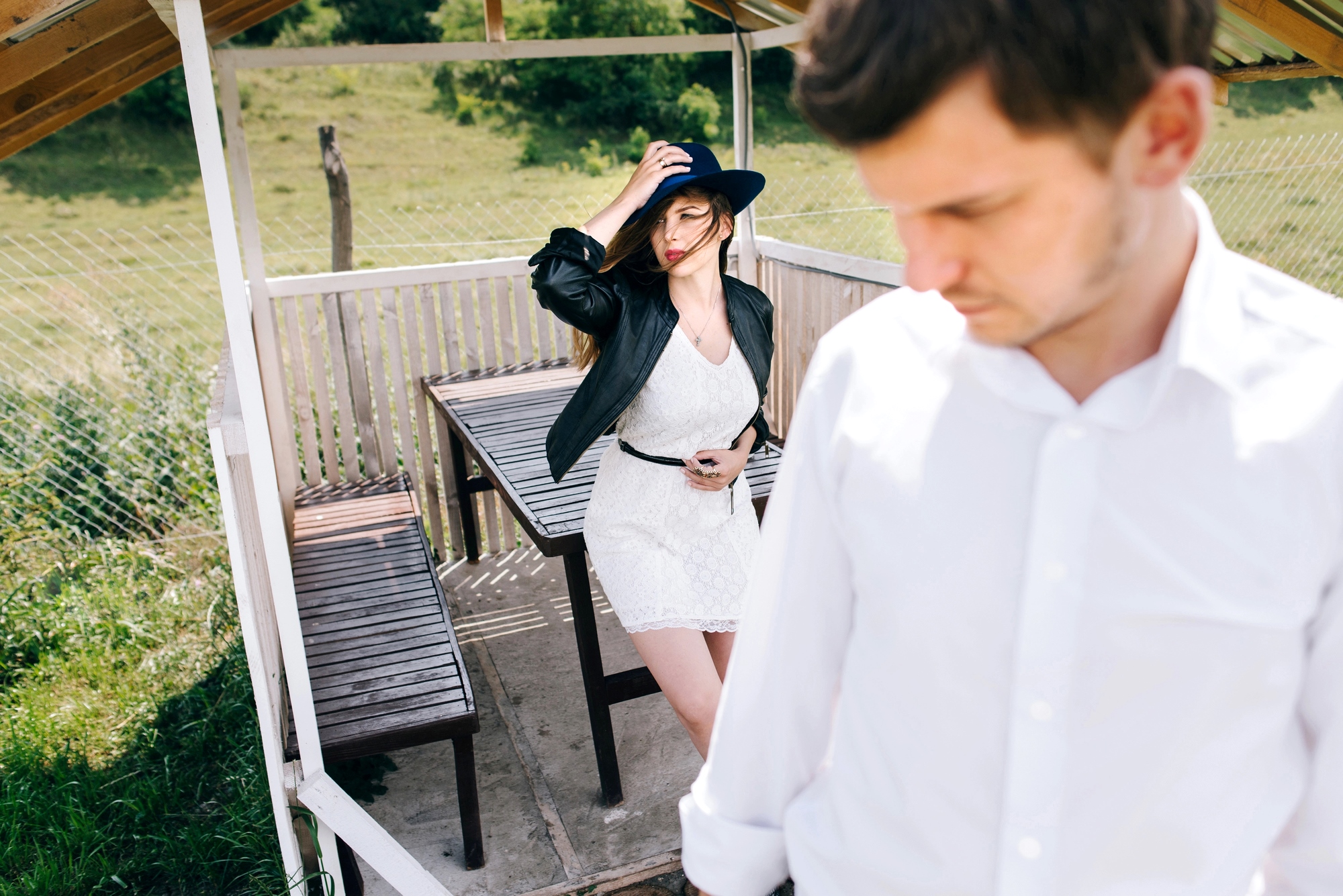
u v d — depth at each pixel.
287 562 2.17
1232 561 0.68
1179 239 0.68
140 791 3.09
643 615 2.41
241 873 2.81
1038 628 0.73
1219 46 3.95
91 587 4.39
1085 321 0.70
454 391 4.37
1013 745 0.77
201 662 3.85
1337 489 0.67
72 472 5.17
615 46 4.25
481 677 3.78
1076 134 0.54
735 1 4.34
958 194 0.57
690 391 2.38
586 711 3.50
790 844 0.99
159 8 2.12
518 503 3.04
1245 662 0.70
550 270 2.28
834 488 0.86
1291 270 10.33
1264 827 0.78
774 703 0.96
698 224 2.33
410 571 3.44
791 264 4.31
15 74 2.51
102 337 5.92
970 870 0.84
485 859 2.75
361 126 22.44
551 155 22.55
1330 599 0.70
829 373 0.87
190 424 5.42
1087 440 0.70
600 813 2.93
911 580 0.80
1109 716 0.74
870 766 0.89
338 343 4.35
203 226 17.22
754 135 21.66
